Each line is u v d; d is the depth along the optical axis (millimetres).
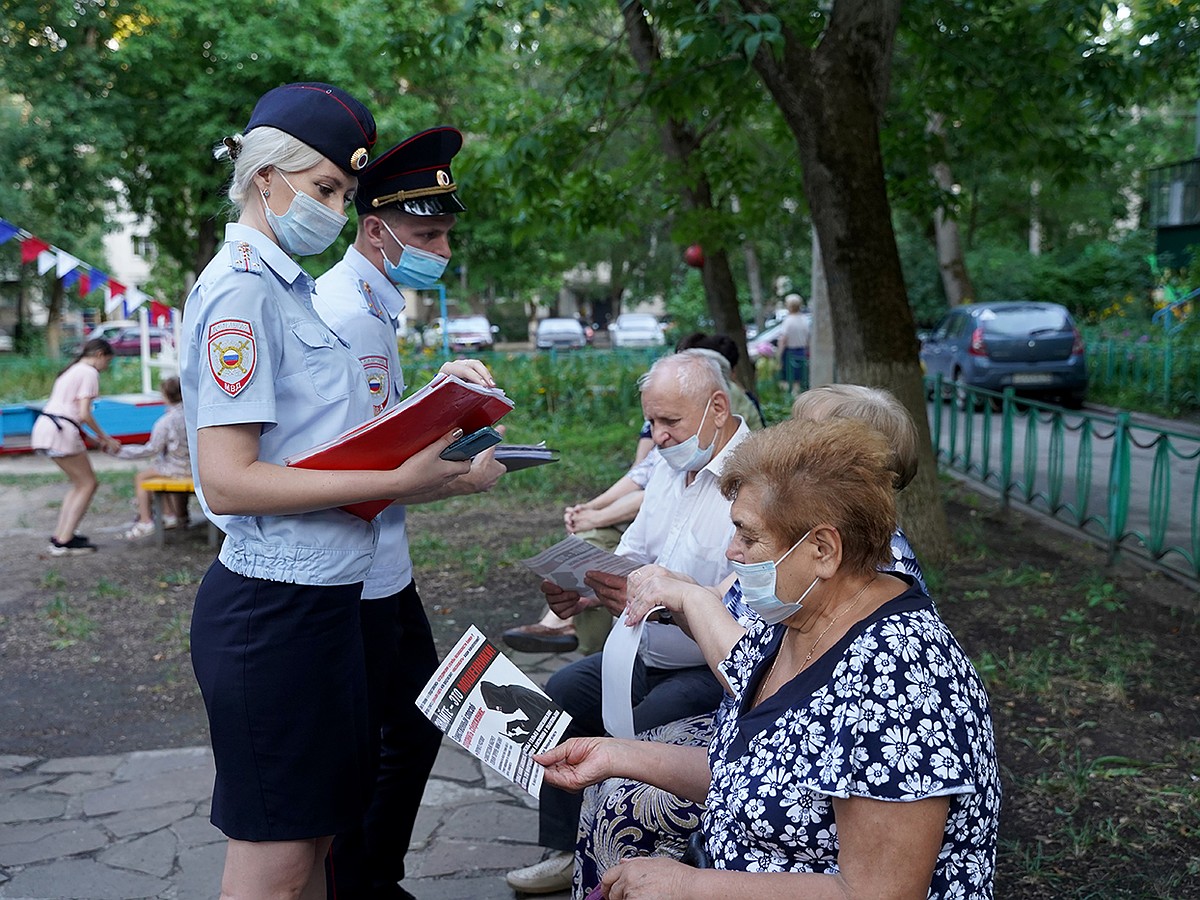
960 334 17438
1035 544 7953
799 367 16750
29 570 8242
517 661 5965
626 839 2717
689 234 10523
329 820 2309
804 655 1926
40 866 3822
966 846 1758
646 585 2723
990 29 8812
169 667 6000
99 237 35406
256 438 2180
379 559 2939
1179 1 8719
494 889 3625
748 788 1868
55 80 20328
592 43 9516
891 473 1909
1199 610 6258
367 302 2994
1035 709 4867
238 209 2357
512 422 14719
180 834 4066
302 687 2246
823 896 1746
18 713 5367
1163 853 3650
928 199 10406
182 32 19281
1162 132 30656
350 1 19016
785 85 6824
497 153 8648
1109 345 18375
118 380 21375
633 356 17672
